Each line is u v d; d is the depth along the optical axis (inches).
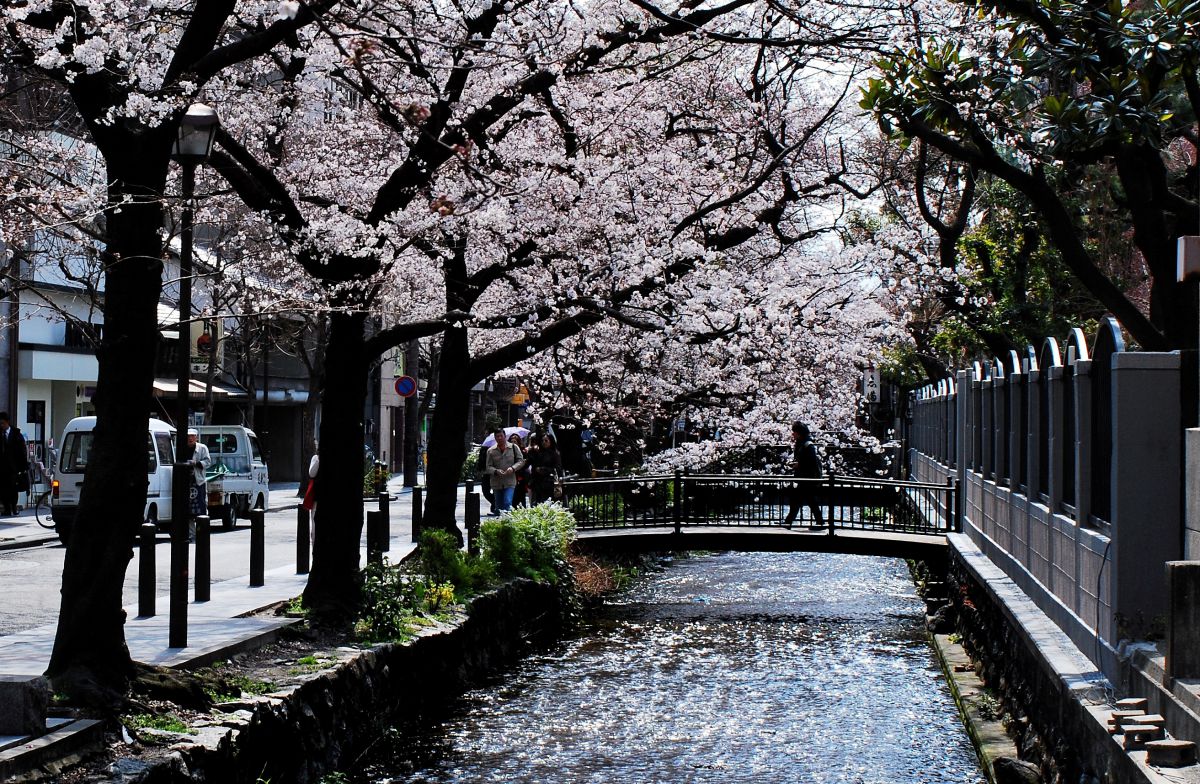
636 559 1018.7
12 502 1068.5
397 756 423.5
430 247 578.9
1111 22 441.7
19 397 1205.7
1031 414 494.3
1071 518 406.0
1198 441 280.7
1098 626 341.4
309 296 565.3
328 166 671.1
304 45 457.4
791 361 866.8
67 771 248.7
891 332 890.7
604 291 622.8
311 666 390.9
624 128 706.8
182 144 444.5
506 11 501.7
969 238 985.5
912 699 530.3
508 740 451.8
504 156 604.7
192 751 274.5
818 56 511.2
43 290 1205.7
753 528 863.1
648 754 433.7
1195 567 261.0
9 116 588.4
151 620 453.7
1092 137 453.7
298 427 1980.8
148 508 908.0
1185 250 323.3
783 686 558.9
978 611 578.2
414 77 514.6
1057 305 945.5
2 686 249.4
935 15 550.3
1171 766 232.8
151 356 315.3
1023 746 385.1
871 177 933.8
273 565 721.6
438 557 598.5
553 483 999.6
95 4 326.0
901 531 827.4
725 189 738.8
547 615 703.1
